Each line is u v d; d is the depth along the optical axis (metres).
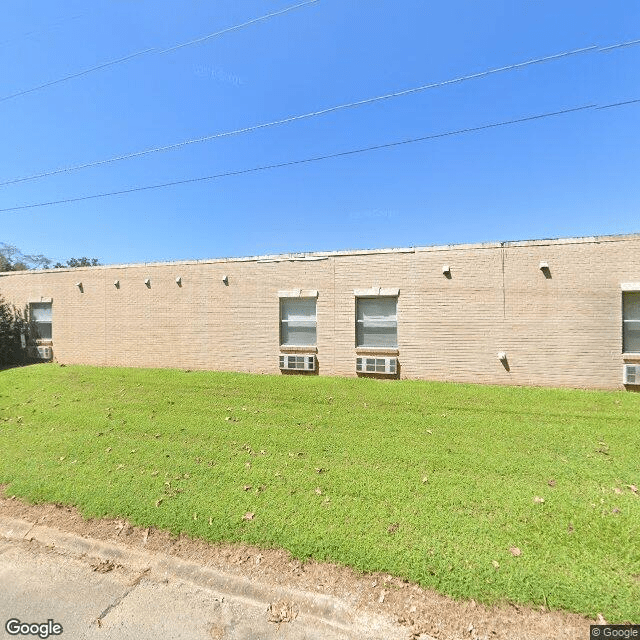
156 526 4.15
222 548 3.79
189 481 5.09
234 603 3.14
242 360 12.12
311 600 3.13
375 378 10.80
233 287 12.27
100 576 3.48
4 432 7.11
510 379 9.68
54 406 8.66
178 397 9.18
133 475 5.29
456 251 10.19
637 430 6.52
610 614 2.86
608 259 8.98
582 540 3.68
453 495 4.58
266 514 4.27
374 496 4.61
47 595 3.24
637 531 3.79
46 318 14.69
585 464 5.32
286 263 11.73
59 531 4.16
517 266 9.67
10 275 15.08
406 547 3.65
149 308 13.18
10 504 4.70
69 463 5.70
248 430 6.93
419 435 6.54
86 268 14.00
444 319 10.25
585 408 7.73
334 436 6.57
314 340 11.55
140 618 2.98
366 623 2.89
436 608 2.98
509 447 5.96
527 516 4.11
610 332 8.97
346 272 11.16
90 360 13.87
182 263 12.86
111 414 7.96
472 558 3.47
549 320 9.40
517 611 2.93
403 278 10.62
